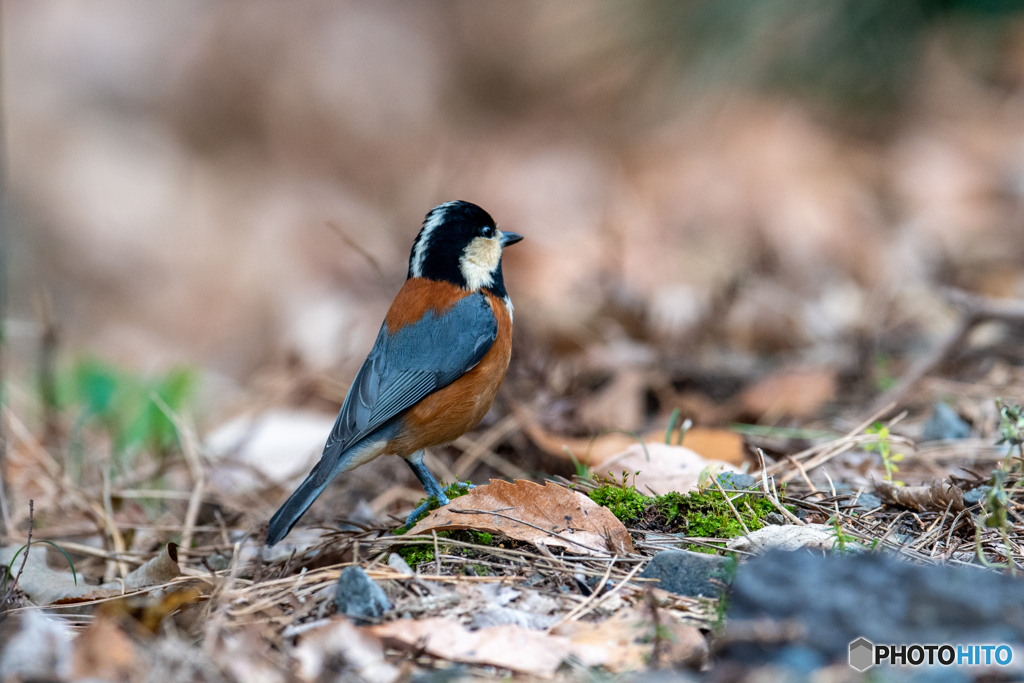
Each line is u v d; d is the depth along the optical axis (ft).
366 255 34.68
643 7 71.20
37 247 66.74
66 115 78.84
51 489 30.86
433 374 24.44
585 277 46.88
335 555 22.15
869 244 51.98
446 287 25.34
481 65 85.66
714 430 29.86
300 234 68.03
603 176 67.41
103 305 62.39
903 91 64.64
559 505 21.88
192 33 86.07
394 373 24.47
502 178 68.85
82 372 40.14
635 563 20.84
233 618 19.12
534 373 34.42
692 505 22.98
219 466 33.12
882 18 63.16
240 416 39.86
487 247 26.12
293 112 83.41
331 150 80.74
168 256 68.13
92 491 31.27
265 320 59.72
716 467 25.89
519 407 32.53
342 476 32.09
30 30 83.46
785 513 22.91
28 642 17.30
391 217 68.28
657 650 17.19
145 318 61.52
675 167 65.77
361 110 83.51
